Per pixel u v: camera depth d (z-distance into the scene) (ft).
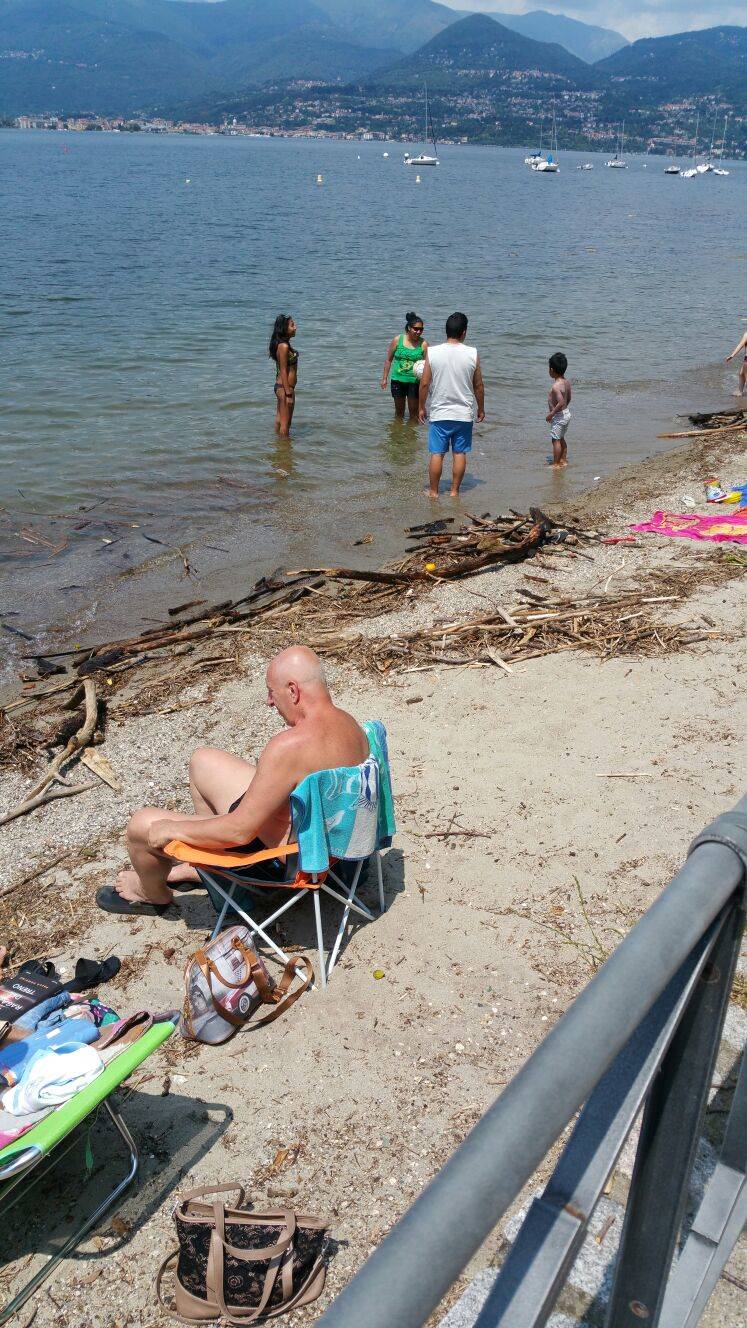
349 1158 10.23
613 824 15.99
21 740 20.39
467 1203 2.65
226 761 14.49
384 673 22.07
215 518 34.96
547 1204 3.33
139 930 14.26
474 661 22.29
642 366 64.39
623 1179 8.53
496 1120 2.89
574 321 80.23
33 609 27.58
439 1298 2.49
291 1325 8.63
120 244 130.52
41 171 383.04
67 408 48.44
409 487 38.83
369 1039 11.85
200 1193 9.42
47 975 12.85
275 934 13.94
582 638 23.21
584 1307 7.34
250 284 94.48
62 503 36.01
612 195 378.53
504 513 35.32
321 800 12.09
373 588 27.73
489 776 17.66
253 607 27.25
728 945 4.08
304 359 60.80
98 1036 9.97
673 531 31.81
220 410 48.91
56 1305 8.93
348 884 14.44
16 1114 8.94
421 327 45.93
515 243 152.56
